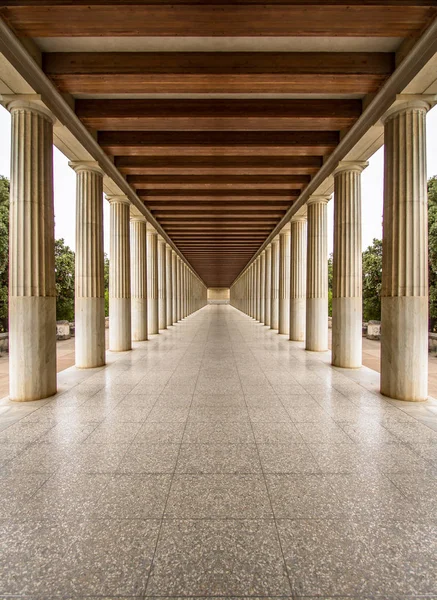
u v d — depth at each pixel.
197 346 17.64
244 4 6.23
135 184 15.62
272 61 7.89
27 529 3.72
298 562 3.27
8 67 7.09
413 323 8.25
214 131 11.45
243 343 18.89
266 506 4.10
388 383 8.55
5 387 9.97
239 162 13.44
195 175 15.32
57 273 31.56
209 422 6.77
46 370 8.53
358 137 10.18
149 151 12.29
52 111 8.70
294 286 20.17
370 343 20.16
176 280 35.53
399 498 4.27
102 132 11.44
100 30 6.88
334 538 3.59
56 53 7.89
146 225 20.67
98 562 3.28
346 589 2.99
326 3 6.23
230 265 52.88
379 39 7.44
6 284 22.73
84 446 5.70
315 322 16.02
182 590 2.98
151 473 4.83
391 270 8.66
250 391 9.02
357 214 12.23
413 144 8.34
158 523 3.80
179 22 6.68
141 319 20.00
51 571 3.18
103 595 2.93
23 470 4.94
